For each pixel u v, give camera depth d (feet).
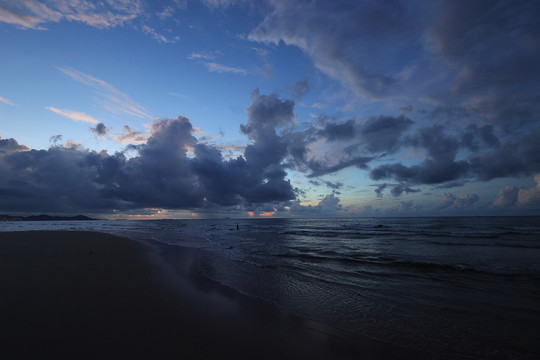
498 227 127.65
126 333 11.99
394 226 152.15
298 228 148.97
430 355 11.75
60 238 59.36
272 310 16.90
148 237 75.36
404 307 18.17
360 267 32.99
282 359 10.69
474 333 14.15
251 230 129.08
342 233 101.65
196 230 128.06
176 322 13.84
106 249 42.50
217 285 22.63
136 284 21.03
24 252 36.73
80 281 20.99
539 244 58.23
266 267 31.96
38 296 16.75
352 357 11.25
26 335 11.21
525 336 13.84
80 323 12.80
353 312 17.04
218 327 13.62
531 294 21.56
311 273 29.01
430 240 69.82
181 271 27.86
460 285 24.39
